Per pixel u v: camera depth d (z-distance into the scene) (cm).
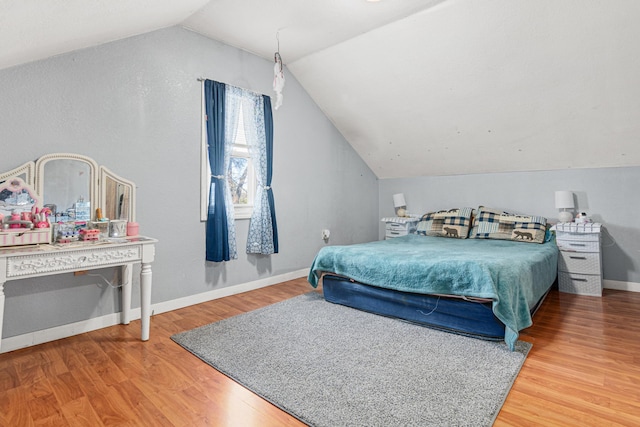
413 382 182
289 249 421
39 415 156
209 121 327
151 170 293
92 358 213
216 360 208
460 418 152
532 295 263
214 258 327
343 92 421
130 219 277
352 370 196
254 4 276
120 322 276
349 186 511
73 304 253
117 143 272
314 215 454
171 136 306
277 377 188
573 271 362
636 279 369
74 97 250
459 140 427
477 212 455
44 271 195
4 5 134
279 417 156
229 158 345
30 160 232
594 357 213
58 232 227
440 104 387
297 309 306
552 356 215
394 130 452
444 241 404
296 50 366
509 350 221
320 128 461
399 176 546
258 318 282
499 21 283
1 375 192
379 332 252
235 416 156
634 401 165
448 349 223
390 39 329
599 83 303
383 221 531
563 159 394
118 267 275
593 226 350
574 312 300
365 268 294
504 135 394
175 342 237
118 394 173
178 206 312
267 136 383
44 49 215
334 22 307
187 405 164
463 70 337
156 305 299
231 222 342
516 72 320
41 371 196
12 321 227
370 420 151
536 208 427
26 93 229
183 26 312
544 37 283
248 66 367
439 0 277
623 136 341
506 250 331
